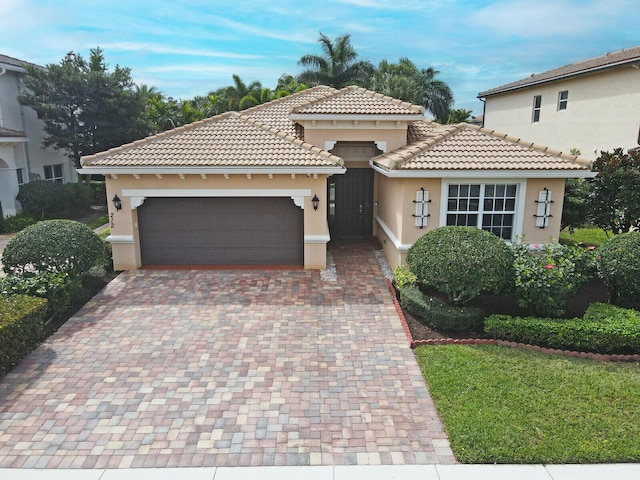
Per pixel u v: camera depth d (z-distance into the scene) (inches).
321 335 417.1
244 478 249.1
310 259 595.8
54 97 1026.7
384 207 674.8
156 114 1657.2
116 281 549.6
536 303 424.5
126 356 378.6
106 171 552.4
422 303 441.7
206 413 304.5
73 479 248.4
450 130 601.0
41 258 460.4
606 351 380.5
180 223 600.1
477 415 293.4
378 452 269.0
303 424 293.4
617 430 280.7
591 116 960.9
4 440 278.7
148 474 252.4
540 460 259.1
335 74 1907.0
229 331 423.8
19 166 995.9
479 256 407.8
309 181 576.4
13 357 356.2
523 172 523.5
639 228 616.4
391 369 360.2
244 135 623.5
